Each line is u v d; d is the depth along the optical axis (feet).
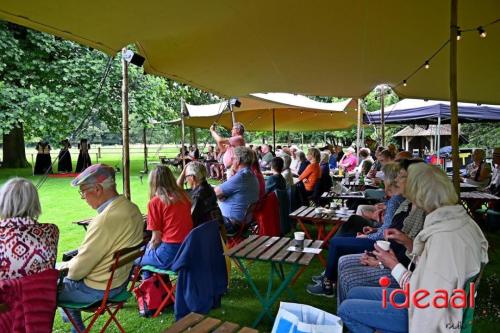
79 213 24.90
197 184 11.97
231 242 14.03
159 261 9.97
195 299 9.13
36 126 40.73
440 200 5.76
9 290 6.12
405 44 15.29
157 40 13.06
